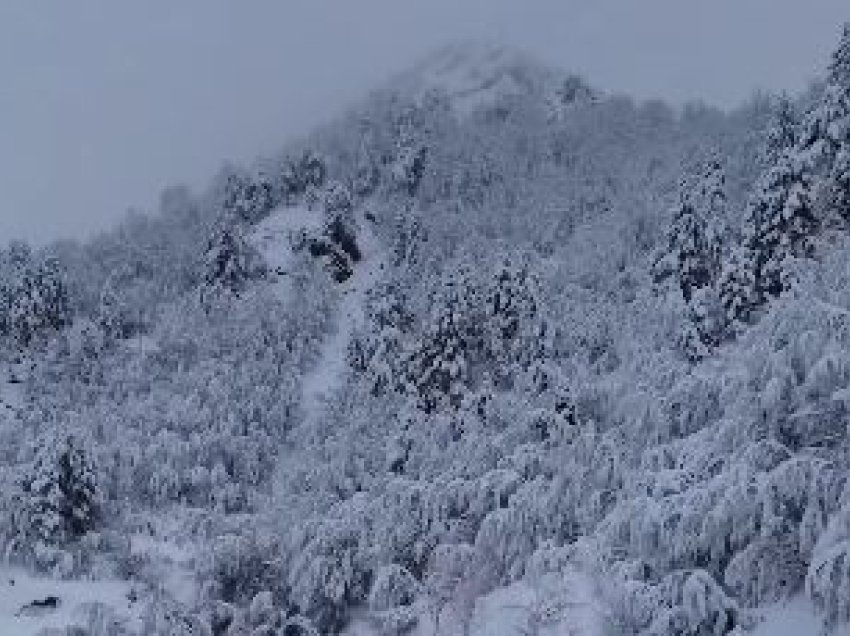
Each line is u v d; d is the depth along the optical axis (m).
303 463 53.97
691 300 48.50
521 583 37.06
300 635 40.06
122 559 46.31
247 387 64.56
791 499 27.56
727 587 29.00
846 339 28.97
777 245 48.12
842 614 24.58
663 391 39.53
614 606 30.77
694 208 58.47
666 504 30.41
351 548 41.81
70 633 38.84
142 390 67.38
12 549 46.59
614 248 72.06
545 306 60.59
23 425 59.56
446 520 41.91
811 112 52.69
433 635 37.50
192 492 55.38
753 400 30.08
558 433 42.62
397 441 50.91
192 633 38.88
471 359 59.69
